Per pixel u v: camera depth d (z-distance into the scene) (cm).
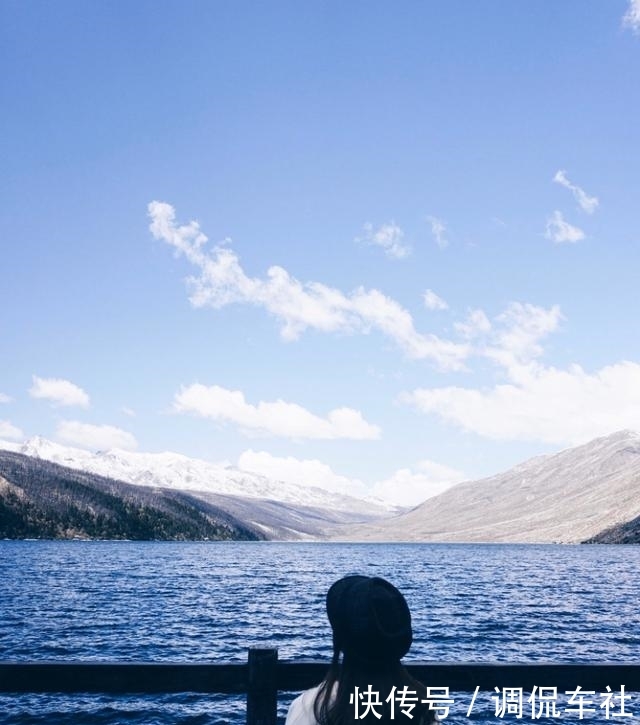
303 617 3703
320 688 242
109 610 3903
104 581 6619
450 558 16025
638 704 1623
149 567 9625
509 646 2738
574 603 4709
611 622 3581
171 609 4012
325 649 2622
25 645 2619
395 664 236
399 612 233
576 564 12381
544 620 3641
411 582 7094
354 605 233
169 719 1594
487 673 405
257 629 3173
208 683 399
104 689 397
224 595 5147
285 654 2489
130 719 1586
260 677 389
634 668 407
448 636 2984
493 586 6538
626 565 11938
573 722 1481
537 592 5772
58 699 1744
